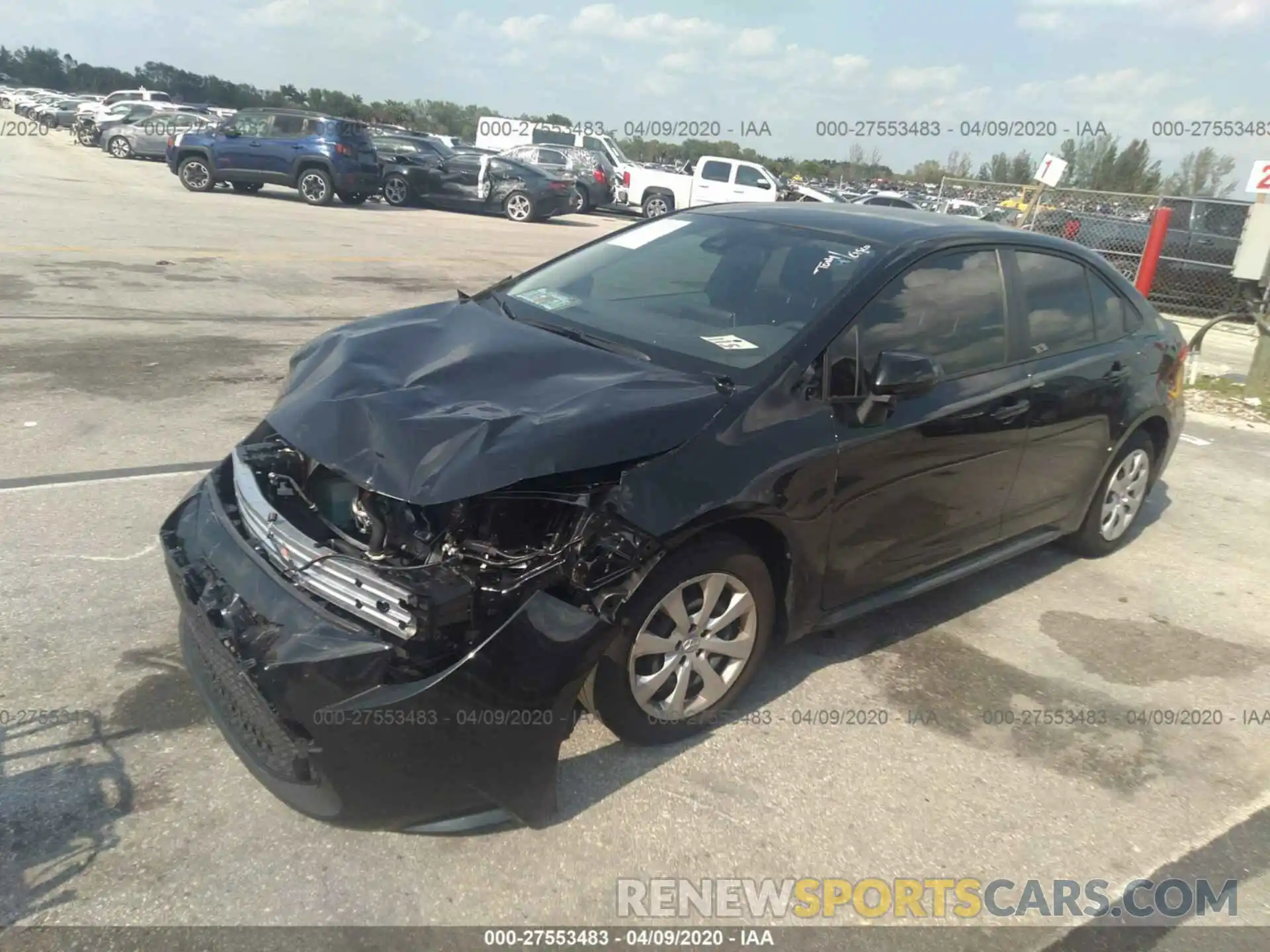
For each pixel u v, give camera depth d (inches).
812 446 129.0
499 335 139.4
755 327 139.6
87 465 204.4
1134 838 122.6
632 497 111.2
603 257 174.9
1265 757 142.4
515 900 102.7
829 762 130.3
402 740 96.7
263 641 100.9
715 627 127.9
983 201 660.7
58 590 152.2
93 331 321.1
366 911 99.2
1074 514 194.2
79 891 97.5
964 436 151.9
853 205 187.8
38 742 117.6
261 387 273.3
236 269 466.6
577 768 123.5
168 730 122.1
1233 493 265.0
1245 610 191.3
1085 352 183.5
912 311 148.3
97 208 663.1
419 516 104.3
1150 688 159.2
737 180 1035.9
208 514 122.6
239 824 108.5
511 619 101.0
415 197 936.9
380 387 119.5
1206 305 587.5
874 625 171.6
